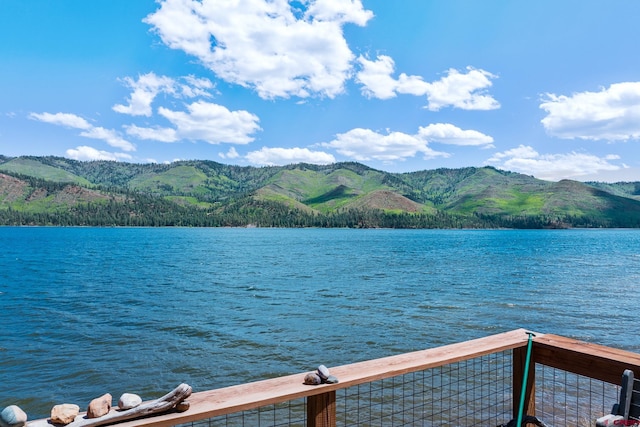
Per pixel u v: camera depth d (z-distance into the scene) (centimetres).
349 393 1299
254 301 3269
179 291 3825
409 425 1059
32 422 245
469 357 392
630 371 330
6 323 2492
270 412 1192
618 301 3244
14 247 10825
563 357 406
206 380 1544
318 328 2333
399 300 3306
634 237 19300
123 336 2170
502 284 4281
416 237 19375
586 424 979
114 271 5616
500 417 1098
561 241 15575
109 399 264
